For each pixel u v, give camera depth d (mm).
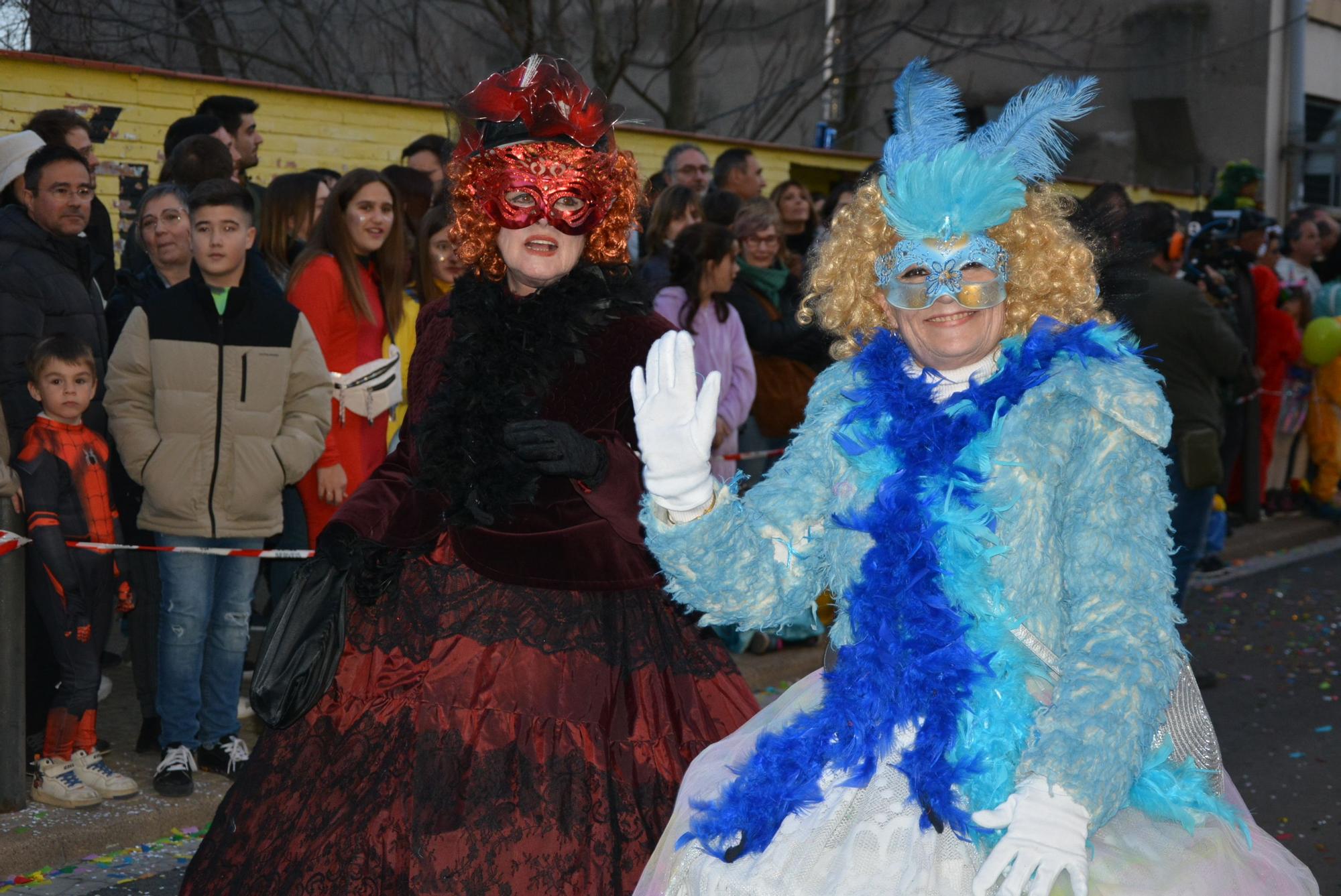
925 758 1934
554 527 2758
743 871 1997
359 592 2793
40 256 4613
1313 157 19109
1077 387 1954
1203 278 7793
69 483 4234
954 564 1981
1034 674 1977
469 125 2865
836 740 2078
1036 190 2156
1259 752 5152
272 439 4465
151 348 4391
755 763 2115
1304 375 9305
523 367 2746
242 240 4434
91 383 4312
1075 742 1776
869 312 2250
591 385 2777
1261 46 17938
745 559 2088
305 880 2607
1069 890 1873
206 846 2781
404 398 5281
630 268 2928
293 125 7992
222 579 4453
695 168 7625
